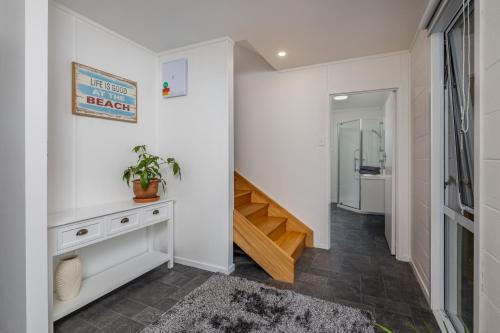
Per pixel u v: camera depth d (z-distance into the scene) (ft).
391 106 9.77
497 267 3.28
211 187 8.23
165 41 8.20
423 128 6.80
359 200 16.85
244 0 6.00
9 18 4.78
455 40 5.37
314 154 10.36
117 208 6.73
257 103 11.30
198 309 6.06
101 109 7.20
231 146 8.20
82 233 5.70
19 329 4.67
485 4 3.50
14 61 4.67
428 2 5.39
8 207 4.84
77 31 6.61
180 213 8.76
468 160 4.75
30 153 4.51
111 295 6.77
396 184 9.32
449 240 5.77
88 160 6.97
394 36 7.77
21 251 4.57
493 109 3.35
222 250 8.09
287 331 5.29
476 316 3.75
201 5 6.22
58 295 5.72
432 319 5.76
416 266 7.76
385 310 6.08
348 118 19.11
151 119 8.90
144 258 8.21
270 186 11.15
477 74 3.67
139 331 5.39
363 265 8.68
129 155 8.14
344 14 6.59
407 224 8.95
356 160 18.07
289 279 7.50
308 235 10.42
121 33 7.66
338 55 9.22
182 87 8.56
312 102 10.28
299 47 8.57
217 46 8.02
